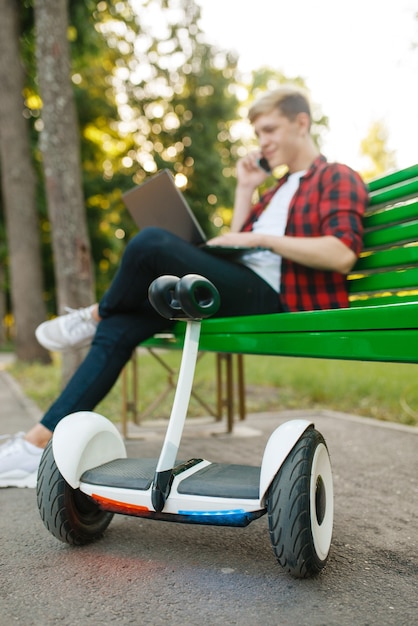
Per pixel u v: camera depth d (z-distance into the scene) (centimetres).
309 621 138
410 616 140
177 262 221
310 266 224
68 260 566
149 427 400
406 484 258
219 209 1728
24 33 1020
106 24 1319
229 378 390
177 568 170
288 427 161
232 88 1702
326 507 169
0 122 998
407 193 237
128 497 163
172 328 238
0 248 1386
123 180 1602
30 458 235
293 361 841
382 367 713
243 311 235
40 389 634
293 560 153
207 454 327
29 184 1015
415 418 429
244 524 157
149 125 1673
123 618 141
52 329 259
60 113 569
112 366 229
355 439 359
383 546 186
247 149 1747
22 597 153
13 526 208
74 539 182
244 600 149
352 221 225
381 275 246
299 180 251
